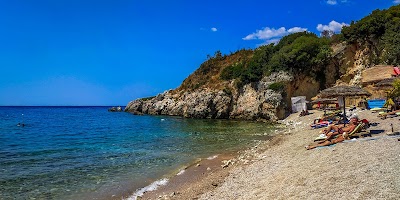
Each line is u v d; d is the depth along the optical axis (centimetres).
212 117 6319
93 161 2130
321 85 5766
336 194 934
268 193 1123
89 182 1608
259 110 5525
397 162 1108
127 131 4244
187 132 3903
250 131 3822
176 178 1677
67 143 3075
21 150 2622
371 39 5262
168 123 5409
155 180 1644
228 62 8156
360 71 5225
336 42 5959
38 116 9850
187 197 1320
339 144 1661
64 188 1504
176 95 7925
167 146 2778
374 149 1384
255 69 6119
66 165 2006
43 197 1373
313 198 945
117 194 1415
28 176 1725
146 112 8531
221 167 1875
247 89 6056
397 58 4594
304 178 1177
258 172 1530
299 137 2483
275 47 6706
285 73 5662
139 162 2089
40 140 3350
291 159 1623
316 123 3175
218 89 6600
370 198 848
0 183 1583
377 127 2083
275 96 5347
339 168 1190
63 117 9006
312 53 5747
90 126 5319
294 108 5341
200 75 8162
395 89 2733
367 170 1084
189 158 2205
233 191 1287
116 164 2031
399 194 835
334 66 5697
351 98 4519
